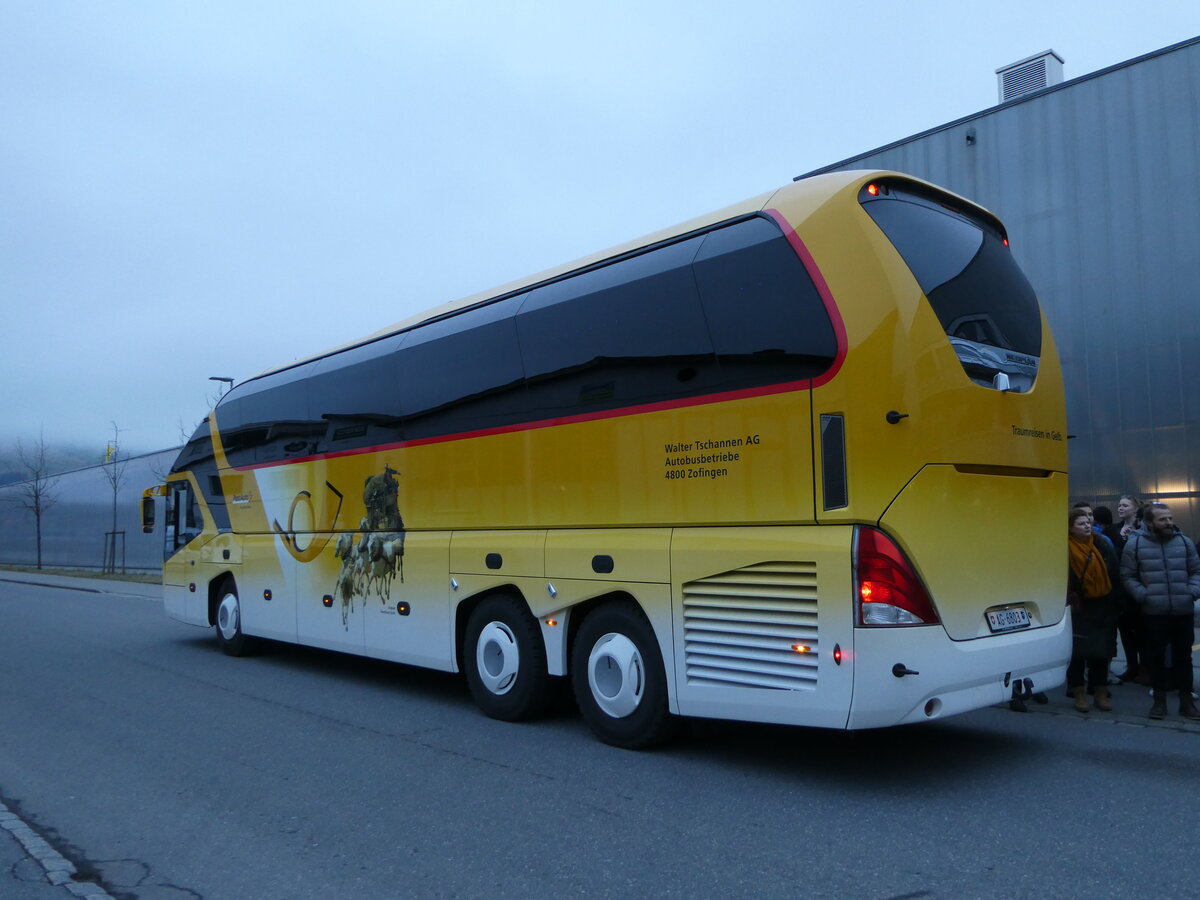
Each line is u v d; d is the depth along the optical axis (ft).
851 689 16.90
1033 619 19.74
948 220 20.18
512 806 18.08
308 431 34.30
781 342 18.44
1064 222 45.29
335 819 17.66
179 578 43.70
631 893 13.76
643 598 20.76
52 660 39.37
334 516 32.35
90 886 14.62
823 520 17.56
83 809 18.66
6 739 24.86
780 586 18.20
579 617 23.43
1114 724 24.09
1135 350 42.96
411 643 28.19
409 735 24.25
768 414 18.53
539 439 23.94
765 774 19.75
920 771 19.76
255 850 16.12
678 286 20.58
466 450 26.43
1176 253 42.19
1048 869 14.16
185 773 21.11
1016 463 19.38
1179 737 22.65
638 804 17.93
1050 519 20.47
